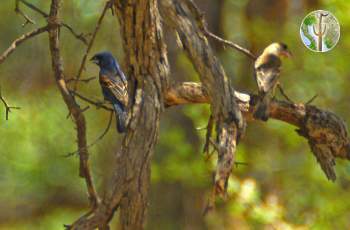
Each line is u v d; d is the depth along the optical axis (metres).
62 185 20.39
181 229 16.91
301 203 15.63
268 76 8.45
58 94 19.34
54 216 21.83
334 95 17.05
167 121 16.81
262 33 16.97
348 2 15.06
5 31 18.34
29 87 18.73
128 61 7.87
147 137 7.64
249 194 14.28
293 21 17.75
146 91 7.80
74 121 8.15
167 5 7.81
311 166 16.06
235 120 7.62
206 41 7.83
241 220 16.92
